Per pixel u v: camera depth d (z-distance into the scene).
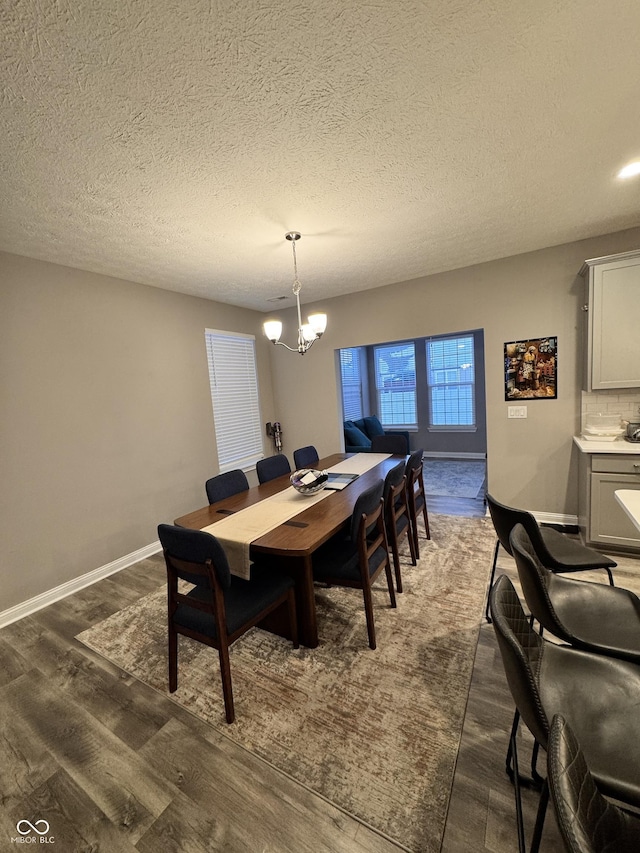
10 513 2.55
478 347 6.44
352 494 2.57
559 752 0.67
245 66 1.24
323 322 2.74
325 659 1.98
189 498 3.91
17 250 2.55
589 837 0.57
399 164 1.88
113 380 3.20
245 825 1.25
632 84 1.42
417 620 2.25
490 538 3.34
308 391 4.86
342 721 1.61
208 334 4.20
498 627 0.93
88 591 2.88
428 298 3.84
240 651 2.08
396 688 1.76
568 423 3.36
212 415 4.20
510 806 1.25
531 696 0.85
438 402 6.90
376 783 1.35
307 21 1.11
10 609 2.54
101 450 3.11
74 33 1.09
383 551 2.35
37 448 2.70
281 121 1.52
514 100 1.48
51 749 1.56
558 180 2.10
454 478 5.48
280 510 2.33
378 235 2.73
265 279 3.59
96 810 1.32
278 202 2.17
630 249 2.91
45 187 1.85
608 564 1.77
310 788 1.35
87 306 3.02
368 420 6.56
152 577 3.07
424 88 1.39
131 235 2.44
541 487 3.54
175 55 1.18
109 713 1.73
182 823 1.26
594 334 2.88
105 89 1.28
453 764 1.40
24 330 2.64
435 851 1.14
